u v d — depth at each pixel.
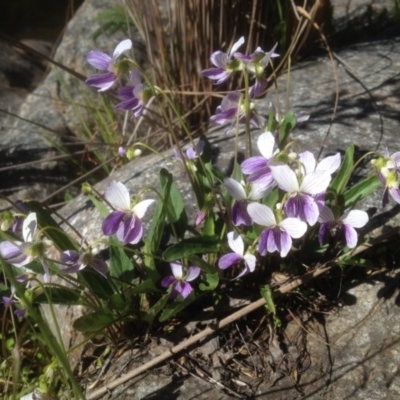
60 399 0.22
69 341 0.23
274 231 0.18
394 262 0.22
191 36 0.32
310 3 0.35
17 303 0.21
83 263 0.19
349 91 0.30
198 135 0.32
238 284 0.22
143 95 0.20
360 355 0.21
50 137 0.36
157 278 0.22
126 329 0.22
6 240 0.21
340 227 0.20
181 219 0.22
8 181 0.34
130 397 0.21
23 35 0.52
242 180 0.21
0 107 0.41
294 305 0.22
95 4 0.41
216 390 0.20
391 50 0.34
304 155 0.18
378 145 0.26
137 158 0.30
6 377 0.25
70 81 0.39
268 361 0.21
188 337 0.22
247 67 0.20
